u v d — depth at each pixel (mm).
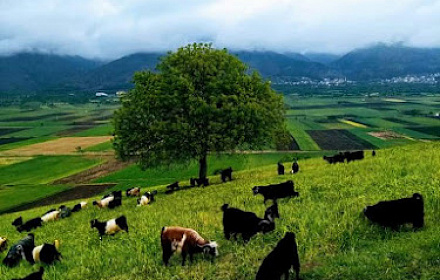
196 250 13234
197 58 36688
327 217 15711
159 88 35031
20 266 17531
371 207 13820
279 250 10500
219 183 34344
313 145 109375
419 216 12945
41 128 184500
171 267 13414
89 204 36156
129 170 76688
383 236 13031
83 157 99188
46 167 89688
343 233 13516
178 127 33062
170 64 37688
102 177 72688
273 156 84812
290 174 30750
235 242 14617
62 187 66812
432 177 19297
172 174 67625
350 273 10703
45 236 23609
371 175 23047
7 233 28328
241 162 73125
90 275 14508
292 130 145375
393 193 17562
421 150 31453
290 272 11438
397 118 183125
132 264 14539
